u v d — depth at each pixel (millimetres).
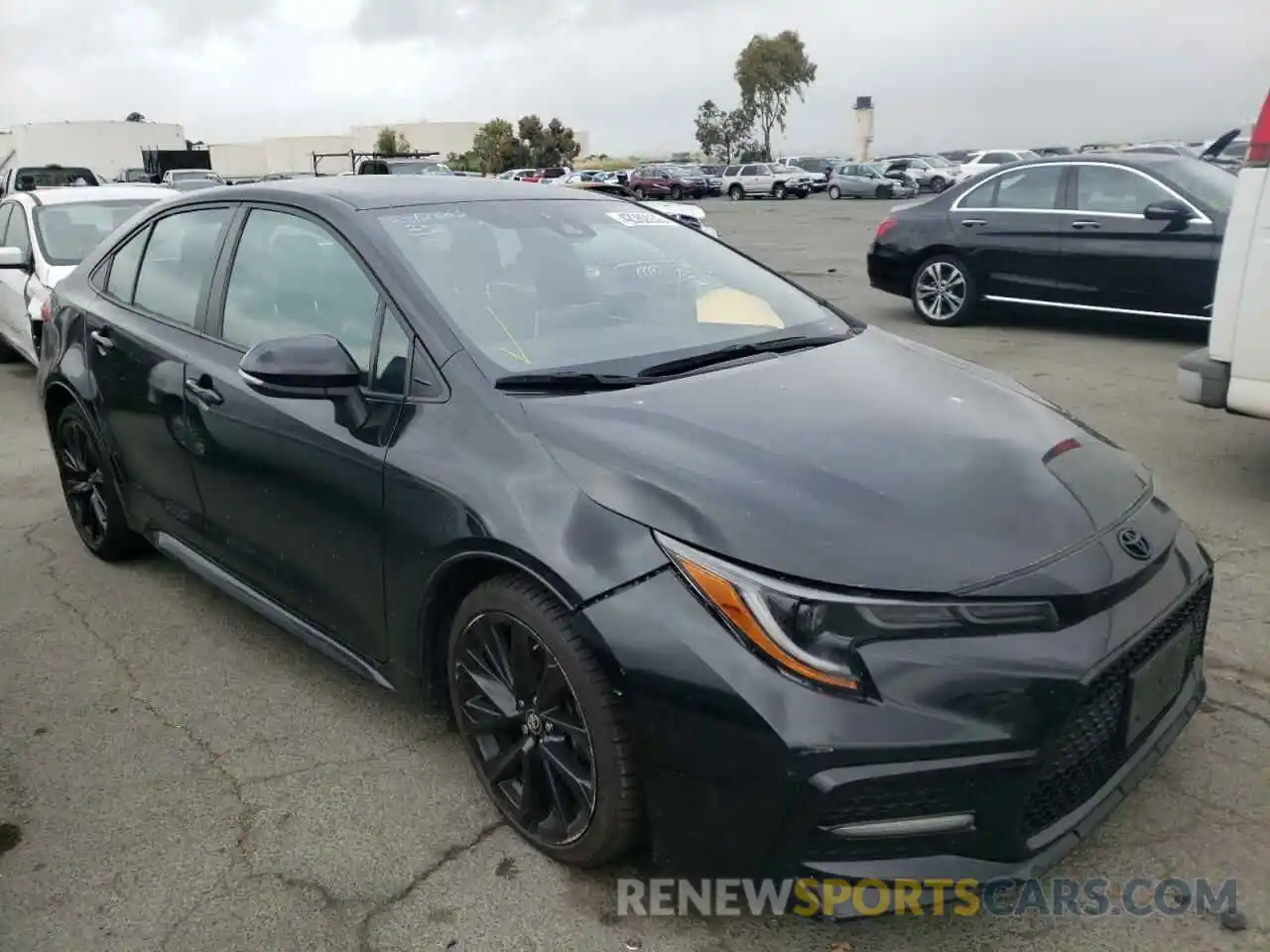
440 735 3217
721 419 2611
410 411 2795
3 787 2992
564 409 2633
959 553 2178
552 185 3963
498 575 2570
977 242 9562
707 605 2158
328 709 3383
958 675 2064
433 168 29047
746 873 2170
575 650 2324
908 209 10242
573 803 2525
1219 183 8516
